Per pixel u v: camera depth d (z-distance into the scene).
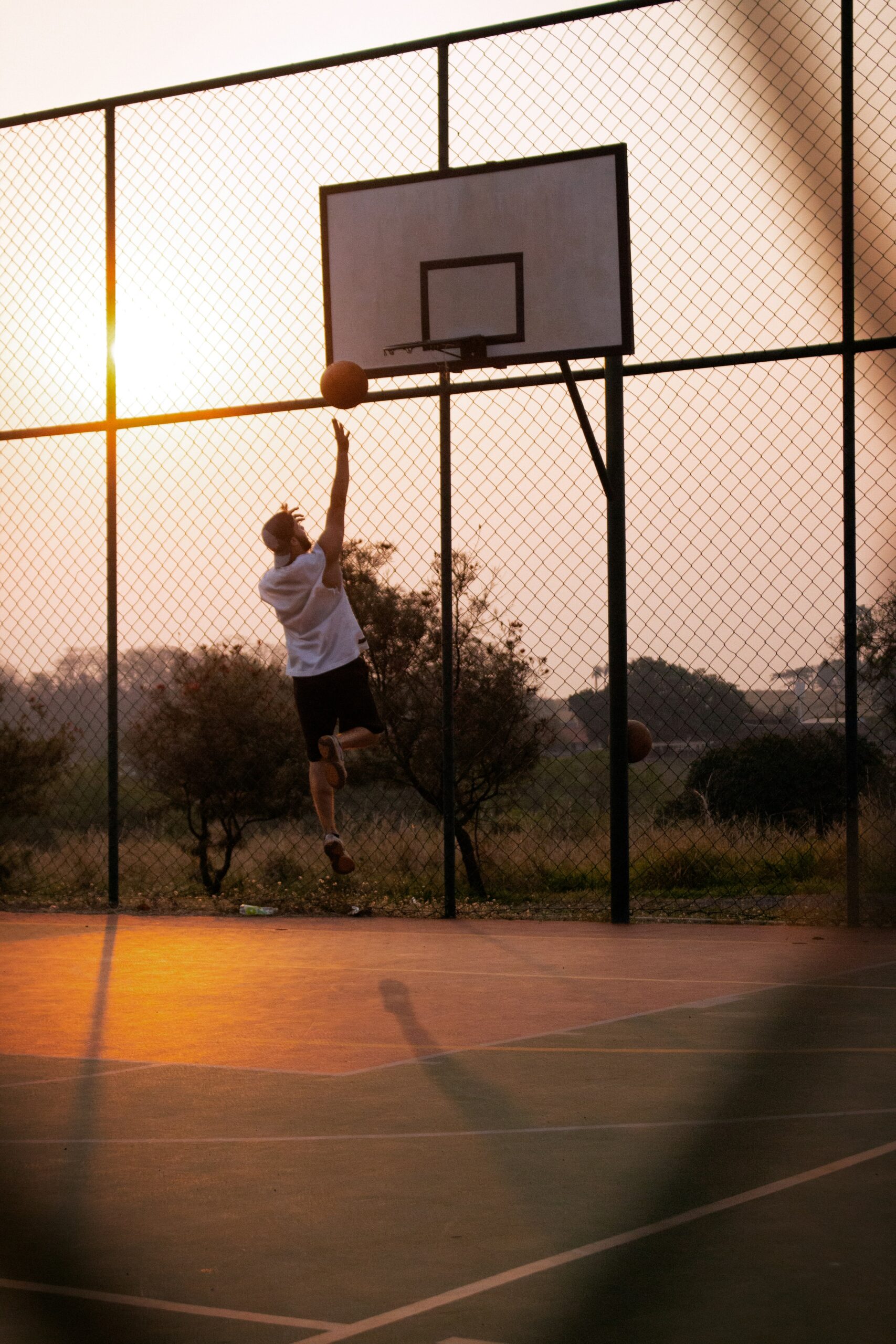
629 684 9.34
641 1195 3.09
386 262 8.98
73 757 11.97
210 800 11.48
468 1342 2.30
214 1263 2.71
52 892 11.06
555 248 8.61
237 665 11.42
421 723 10.39
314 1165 3.41
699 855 10.29
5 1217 3.02
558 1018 5.38
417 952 7.33
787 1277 2.55
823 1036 4.89
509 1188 3.18
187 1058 4.78
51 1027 5.41
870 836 8.98
